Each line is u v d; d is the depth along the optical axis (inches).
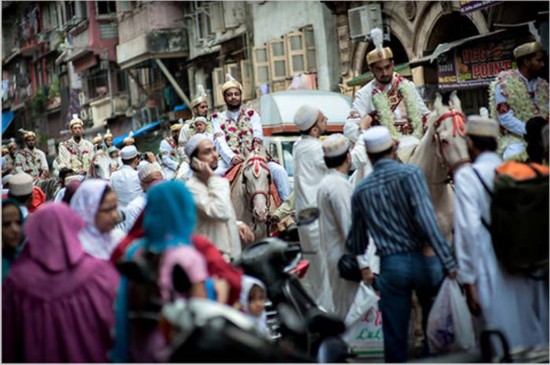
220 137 954.7
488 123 613.0
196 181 685.3
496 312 601.0
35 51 3535.9
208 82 2516.0
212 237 682.2
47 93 3459.6
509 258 594.9
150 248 495.8
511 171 597.9
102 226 556.1
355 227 621.6
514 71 804.0
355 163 719.7
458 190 604.4
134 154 1168.2
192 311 459.8
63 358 526.9
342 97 1525.6
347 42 1959.9
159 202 495.8
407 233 604.4
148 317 494.3
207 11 2397.9
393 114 776.3
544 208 594.6
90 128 3166.8
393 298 607.8
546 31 1073.5
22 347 530.0
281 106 1464.1
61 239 530.6
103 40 2910.9
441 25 1692.9
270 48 2103.8
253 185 852.0
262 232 861.8
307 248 727.1
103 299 529.3
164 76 2694.4
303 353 557.0
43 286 527.8
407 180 601.6
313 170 745.0
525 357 594.2
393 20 1797.5
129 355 498.6
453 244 671.1
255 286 568.4
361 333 674.2
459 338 608.1
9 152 1536.7
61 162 1494.8
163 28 2539.4
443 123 649.6
